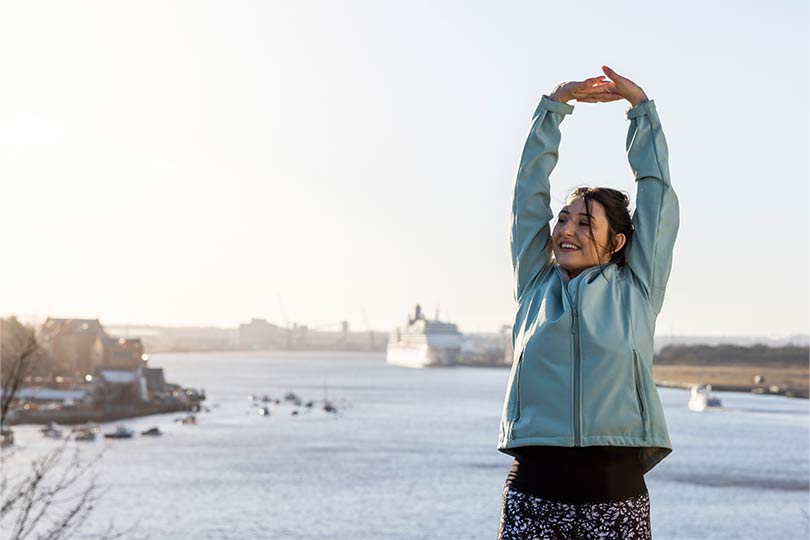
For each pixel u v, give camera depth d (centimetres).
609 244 384
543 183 412
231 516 7094
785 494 8538
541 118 420
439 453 11631
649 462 368
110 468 9438
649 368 364
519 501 358
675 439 13775
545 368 358
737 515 7400
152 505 7344
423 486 8769
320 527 6756
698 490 8750
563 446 350
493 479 9281
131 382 16938
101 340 18550
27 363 1585
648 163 399
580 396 352
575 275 387
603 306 363
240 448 11919
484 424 16162
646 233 387
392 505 7700
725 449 12550
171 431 14075
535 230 404
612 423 350
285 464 10388
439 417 17725
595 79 418
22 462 7250
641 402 357
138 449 11438
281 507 7569
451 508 7581
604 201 384
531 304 379
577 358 356
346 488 8631
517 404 363
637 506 354
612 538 347
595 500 349
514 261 406
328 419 16938
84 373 18162
